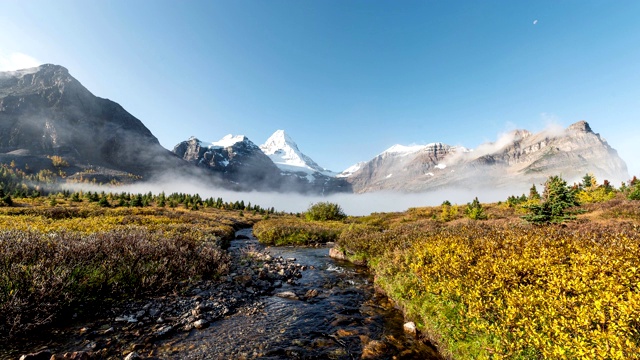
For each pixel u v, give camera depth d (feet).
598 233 37.11
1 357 21.36
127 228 61.82
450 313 25.80
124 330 26.99
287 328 30.40
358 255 63.93
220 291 39.47
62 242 36.22
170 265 40.40
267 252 79.92
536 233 36.83
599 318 16.75
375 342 27.25
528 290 21.59
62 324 26.66
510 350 18.67
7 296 24.08
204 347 25.62
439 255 32.09
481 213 118.93
